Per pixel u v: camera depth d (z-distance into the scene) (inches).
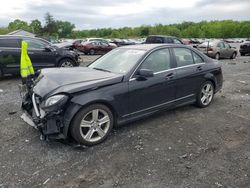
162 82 203.0
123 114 183.5
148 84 193.5
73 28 4020.7
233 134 191.3
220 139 182.5
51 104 155.7
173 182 133.5
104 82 172.7
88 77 177.9
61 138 159.9
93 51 1086.4
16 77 412.8
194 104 249.4
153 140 179.0
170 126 203.3
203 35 4370.1
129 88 182.7
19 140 177.0
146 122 209.9
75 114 159.9
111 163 150.3
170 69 212.5
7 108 243.9
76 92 160.9
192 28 4424.2
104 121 173.8
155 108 204.1
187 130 196.5
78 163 150.0
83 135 165.8
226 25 4441.4
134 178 136.6
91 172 141.6
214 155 160.4
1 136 182.9
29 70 224.5
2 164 148.1
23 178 136.0
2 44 378.9
